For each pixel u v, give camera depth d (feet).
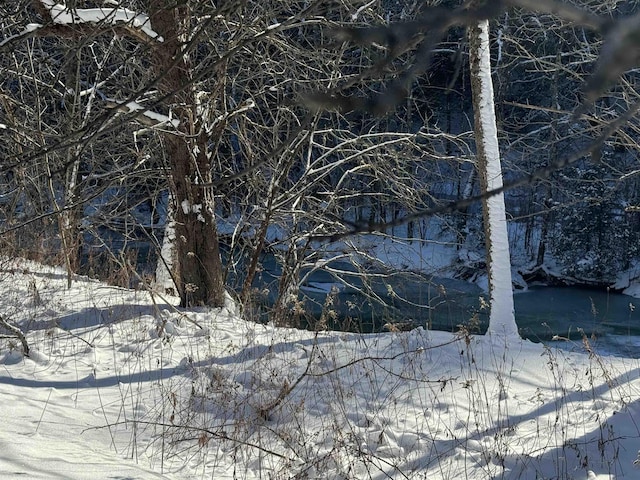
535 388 24.25
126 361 26.25
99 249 54.75
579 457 18.26
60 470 16.01
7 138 27.91
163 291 42.39
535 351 27.94
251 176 38.11
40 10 19.90
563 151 64.69
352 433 18.74
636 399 22.22
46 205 41.88
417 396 23.20
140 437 19.84
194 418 20.61
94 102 35.53
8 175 42.27
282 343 28.09
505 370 25.71
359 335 29.27
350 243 38.29
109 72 37.35
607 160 66.59
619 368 26.23
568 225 73.26
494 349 27.96
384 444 19.61
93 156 38.60
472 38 30.63
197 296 34.76
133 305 33.53
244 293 37.99
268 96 47.06
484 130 30.60
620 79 31.19
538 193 76.69
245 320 33.30
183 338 29.25
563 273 74.02
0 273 37.42
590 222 71.92
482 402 22.88
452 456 19.04
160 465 17.92
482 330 49.55
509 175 65.36
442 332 29.86
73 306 33.42
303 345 27.71
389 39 2.56
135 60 31.96
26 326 30.17
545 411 22.15
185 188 34.30
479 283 65.87
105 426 19.30
